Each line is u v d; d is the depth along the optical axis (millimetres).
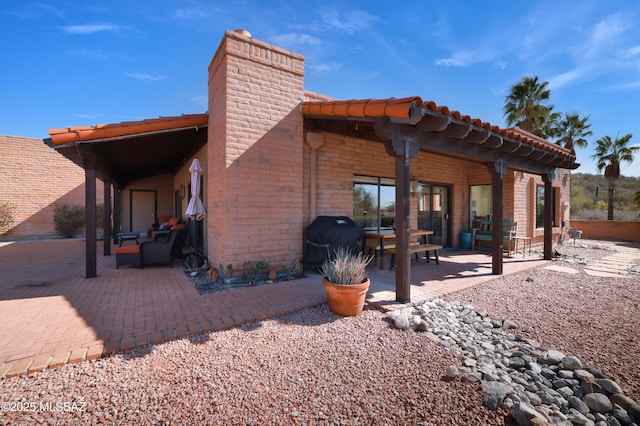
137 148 7254
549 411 2041
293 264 5527
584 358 2773
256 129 5145
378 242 6984
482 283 5285
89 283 5059
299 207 5637
